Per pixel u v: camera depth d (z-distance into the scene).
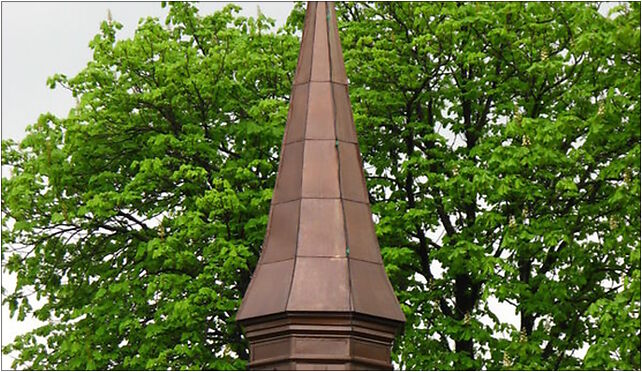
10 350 29.59
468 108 30.83
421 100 30.16
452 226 30.19
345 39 30.09
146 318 29.52
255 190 29.86
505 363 26.56
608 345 25.61
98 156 30.41
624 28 26.91
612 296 28.73
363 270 17.89
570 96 28.92
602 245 28.89
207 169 30.42
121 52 29.47
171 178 28.92
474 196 28.69
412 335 28.30
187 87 29.31
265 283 17.86
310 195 18.31
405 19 30.20
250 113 29.28
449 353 28.00
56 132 29.91
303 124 18.83
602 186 29.14
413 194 30.52
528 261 29.41
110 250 30.97
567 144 29.73
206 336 28.98
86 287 30.72
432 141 30.70
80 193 30.45
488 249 29.48
